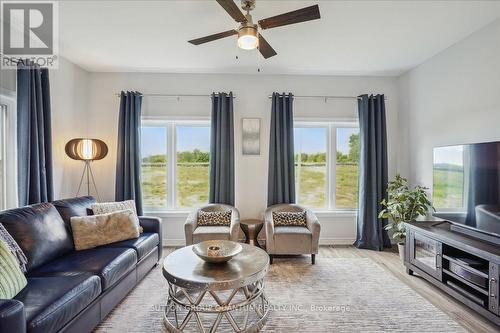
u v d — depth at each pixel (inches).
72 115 145.6
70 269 80.0
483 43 107.7
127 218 112.5
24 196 105.8
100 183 160.2
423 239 110.0
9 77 107.0
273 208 150.9
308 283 110.3
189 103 163.2
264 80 164.6
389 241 158.7
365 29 109.4
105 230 105.3
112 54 134.2
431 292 102.7
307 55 135.5
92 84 160.1
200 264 83.5
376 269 125.3
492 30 103.7
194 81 163.0
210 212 145.9
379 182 159.3
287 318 85.0
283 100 158.9
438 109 133.0
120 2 90.9
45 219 90.7
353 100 166.9
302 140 170.1
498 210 89.1
